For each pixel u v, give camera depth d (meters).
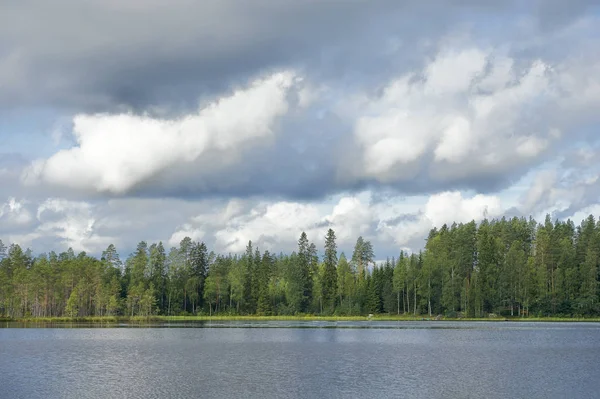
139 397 49.81
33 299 184.38
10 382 57.34
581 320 166.50
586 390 53.06
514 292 170.00
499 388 53.81
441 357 77.38
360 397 49.53
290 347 91.31
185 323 164.88
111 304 184.62
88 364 70.81
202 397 49.72
